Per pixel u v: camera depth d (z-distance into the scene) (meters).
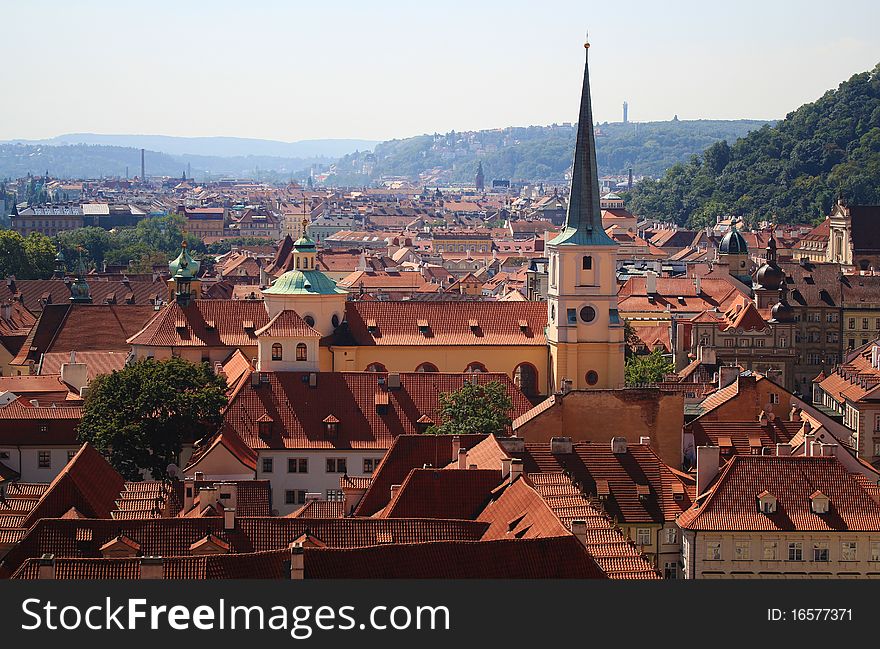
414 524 157.62
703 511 189.50
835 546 188.62
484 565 135.75
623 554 152.50
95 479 189.50
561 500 172.50
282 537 154.00
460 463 187.75
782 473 192.38
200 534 153.25
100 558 140.12
